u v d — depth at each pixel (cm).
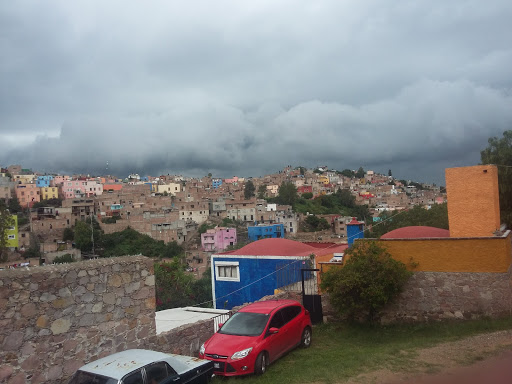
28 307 699
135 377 641
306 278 1570
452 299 1124
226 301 1828
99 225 8700
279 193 13150
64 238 8338
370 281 1133
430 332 1084
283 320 1004
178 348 950
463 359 819
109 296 824
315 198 13362
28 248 7412
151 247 7925
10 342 671
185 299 2500
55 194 11712
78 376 657
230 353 854
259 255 1764
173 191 14000
